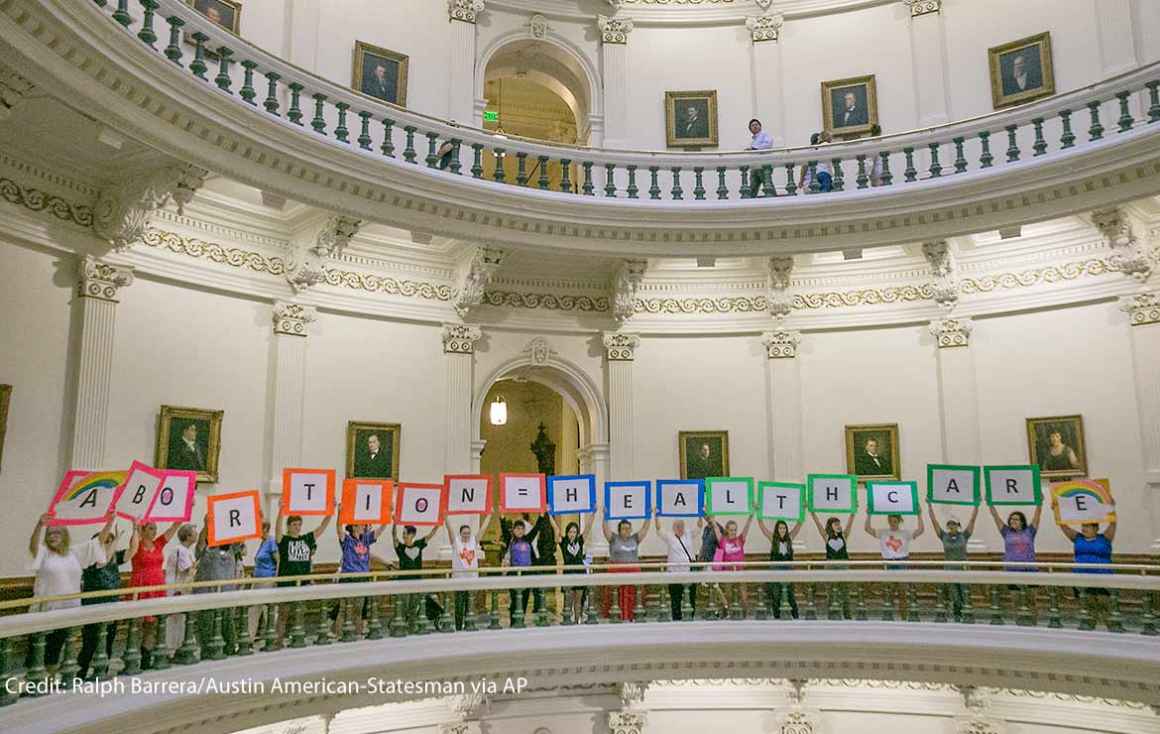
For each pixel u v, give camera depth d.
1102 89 12.94
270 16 14.59
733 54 17.64
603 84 17.47
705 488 12.44
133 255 12.50
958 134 14.13
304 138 11.81
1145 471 13.88
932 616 11.52
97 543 8.90
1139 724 11.73
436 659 10.27
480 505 11.59
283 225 14.23
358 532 11.07
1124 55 14.63
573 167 19.08
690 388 16.67
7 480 10.94
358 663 9.70
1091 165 12.48
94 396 11.80
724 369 16.72
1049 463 14.72
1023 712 12.49
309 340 14.62
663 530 16.00
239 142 11.25
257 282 14.03
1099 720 12.02
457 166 13.97
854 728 13.30
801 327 16.50
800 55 17.38
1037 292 15.12
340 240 13.79
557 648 10.91
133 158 11.41
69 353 11.75
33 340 11.35
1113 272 14.48
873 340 16.25
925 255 14.82
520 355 16.44
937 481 12.04
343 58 15.37
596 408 16.66
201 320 13.40
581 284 16.80
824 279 16.48
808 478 12.50
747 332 16.77
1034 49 15.54
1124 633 10.12
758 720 13.52
